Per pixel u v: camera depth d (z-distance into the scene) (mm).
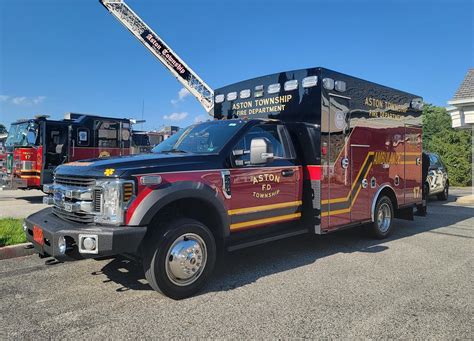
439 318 4051
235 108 7484
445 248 7125
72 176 4695
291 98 6562
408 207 8734
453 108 17109
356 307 4328
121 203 4164
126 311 4191
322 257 6441
